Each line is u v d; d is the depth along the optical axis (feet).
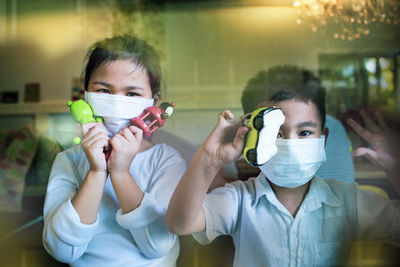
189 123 5.89
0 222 3.79
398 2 5.21
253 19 7.32
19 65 8.05
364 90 4.49
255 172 2.82
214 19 7.61
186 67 7.54
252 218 2.24
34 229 3.70
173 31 7.73
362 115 3.11
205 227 2.13
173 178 2.36
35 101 7.73
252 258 2.20
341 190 2.41
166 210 2.15
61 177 2.35
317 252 2.19
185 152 3.09
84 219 1.99
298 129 2.08
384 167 2.40
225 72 7.21
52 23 7.91
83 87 2.63
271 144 1.57
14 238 3.49
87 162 2.40
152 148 2.64
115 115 2.18
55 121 7.48
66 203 2.01
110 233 2.31
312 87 2.34
